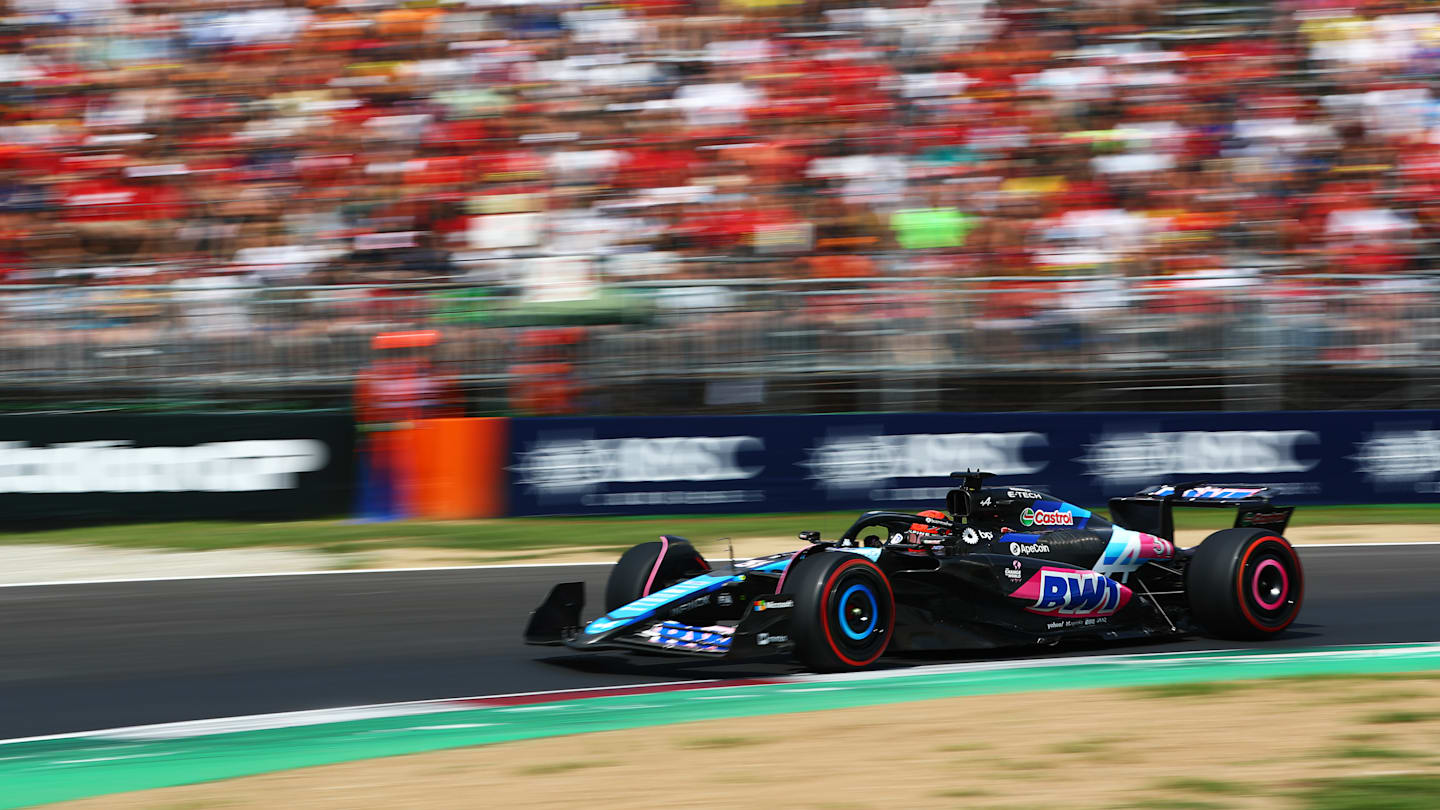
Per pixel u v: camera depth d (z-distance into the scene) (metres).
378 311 48.22
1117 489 51.22
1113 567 29.20
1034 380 51.75
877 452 50.12
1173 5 70.94
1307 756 18.77
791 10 68.44
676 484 48.97
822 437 49.84
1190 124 65.88
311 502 47.50
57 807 17.30
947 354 50.34
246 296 47.75
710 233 58.47
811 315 49.75
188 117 62.00
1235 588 28.34
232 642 29.17
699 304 49.31
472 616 32.19
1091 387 52.06
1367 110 67.00
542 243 57.81
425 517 47.81
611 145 62.12
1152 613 29.38
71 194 58.84
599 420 48.59
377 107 62.78
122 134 61.31
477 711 22.67
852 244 59.22
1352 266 60.47
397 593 35.38
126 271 52.59
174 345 47.50
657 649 24.67
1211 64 68.44
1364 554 42.50
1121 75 66.50
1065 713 21.69
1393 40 69.69
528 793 17.30
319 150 60.97
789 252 58.59
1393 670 25.95
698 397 49.62
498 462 47.97
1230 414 51.88
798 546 42.81
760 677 24.94
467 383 48.59
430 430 47.81
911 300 50.09
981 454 50.62
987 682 24.55
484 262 50.09
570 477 48.31
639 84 64.88
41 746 20.77
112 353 47.34
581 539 44.50
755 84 64.81
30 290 47.03
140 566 39.78
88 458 45.97
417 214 58.56
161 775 18.92
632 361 49.19
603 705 22.94
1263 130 65.69
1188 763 18.41
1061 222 60.38
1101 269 58.25
